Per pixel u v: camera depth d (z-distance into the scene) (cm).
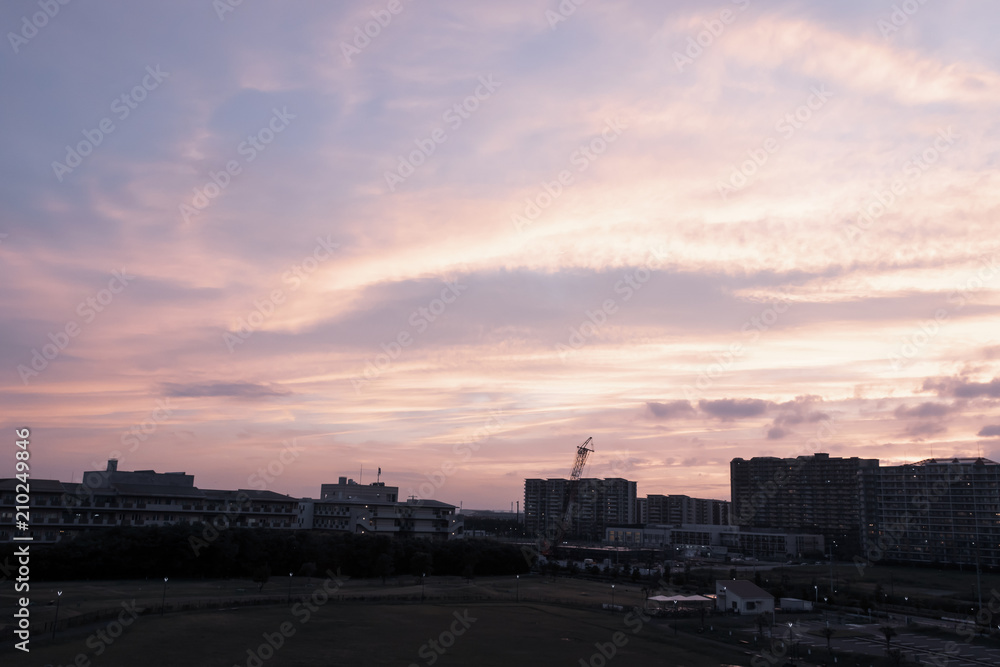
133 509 13038
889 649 7594
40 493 12000
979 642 8388
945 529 19100
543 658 6862
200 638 7012
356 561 13250
